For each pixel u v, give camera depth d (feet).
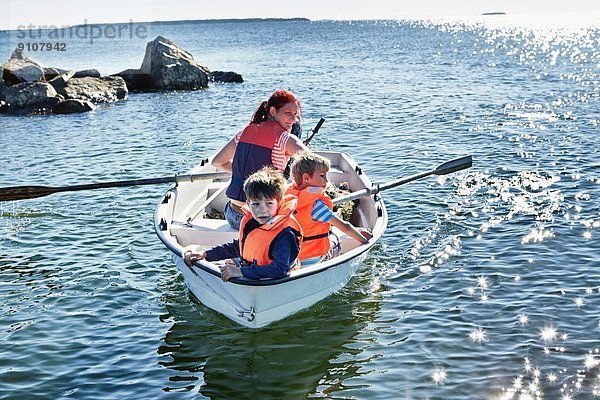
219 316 21.38
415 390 17.24
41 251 26.89
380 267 24.49
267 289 18.74
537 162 38.34
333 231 22.94
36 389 17.62
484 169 37.17
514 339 19.36
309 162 19.83
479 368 18.04
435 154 42.14
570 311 20.80
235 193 21.89
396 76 94.58
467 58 129.39
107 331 20.67
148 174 39.93
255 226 18.21
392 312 21.30
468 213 29.76
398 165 39.99
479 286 22.74
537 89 73.05
